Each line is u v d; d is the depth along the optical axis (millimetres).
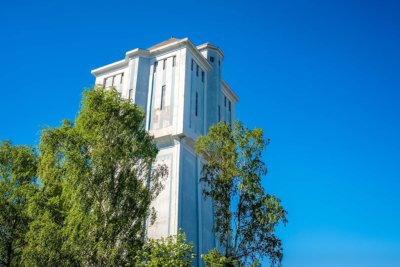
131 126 30500
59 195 29266
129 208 27281
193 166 43625
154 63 49312
